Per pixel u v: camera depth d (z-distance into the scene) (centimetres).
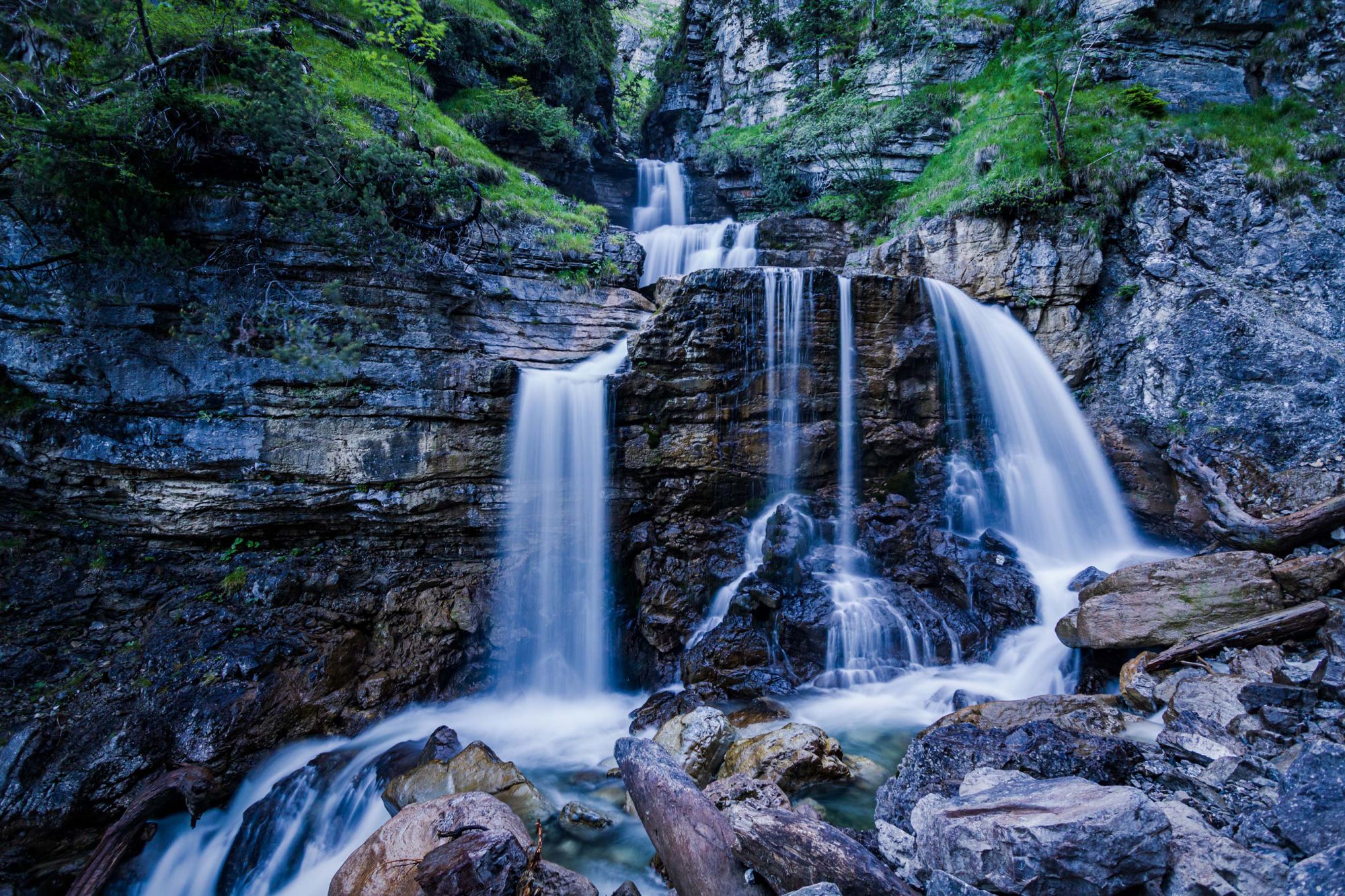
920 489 1175
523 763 772
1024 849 352
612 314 1236
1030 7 1806
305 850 647
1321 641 634
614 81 2583
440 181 1048
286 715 784
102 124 790
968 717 691
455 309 1061
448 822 518
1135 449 1169
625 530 1073
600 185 2125
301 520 927
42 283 817
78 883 583
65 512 866
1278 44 1464
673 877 485
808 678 905
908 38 1856
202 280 880
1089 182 1260
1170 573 758
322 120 945
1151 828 353
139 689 750
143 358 856
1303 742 496
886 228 1605
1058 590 937
